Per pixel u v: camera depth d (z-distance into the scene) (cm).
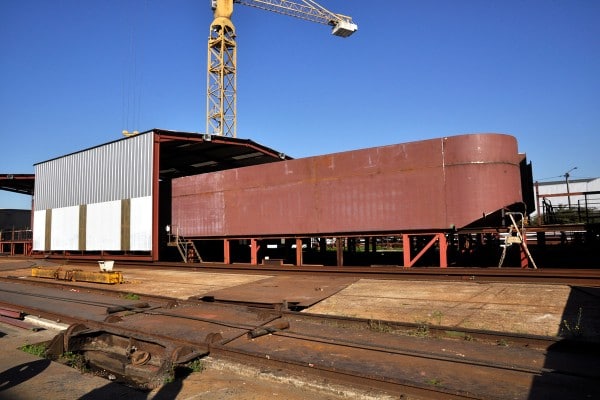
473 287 1225
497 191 1446
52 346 727
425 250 1558
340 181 1752
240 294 1214
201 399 508
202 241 2519
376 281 1447
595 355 601
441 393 463
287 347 673
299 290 1277
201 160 3127
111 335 780
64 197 2981
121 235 2489
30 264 2769
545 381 500
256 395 519
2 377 588
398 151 1612
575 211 2228
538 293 1084
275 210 1956
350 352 638
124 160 2522
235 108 5762
